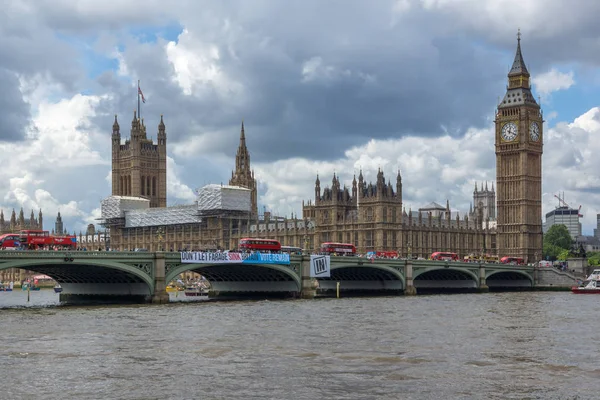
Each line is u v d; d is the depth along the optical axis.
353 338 109.12
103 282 185.62
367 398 73.62
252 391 76.06
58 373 83.81
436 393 75.38
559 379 81.25
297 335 112.12
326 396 74.31
